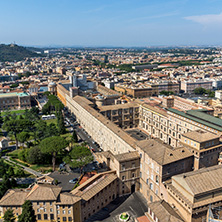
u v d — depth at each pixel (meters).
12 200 129.75
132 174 158.38
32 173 185.50
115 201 153.00
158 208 119.69
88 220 135.00
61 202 125.88
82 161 175.75
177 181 123.31
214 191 116.31
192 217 112.94
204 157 151.00
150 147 152.12
